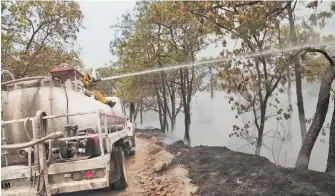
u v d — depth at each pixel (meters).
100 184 6.69
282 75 12.09
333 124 8.70
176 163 10.77
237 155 10.13
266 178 7.11
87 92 9.93
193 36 19.02
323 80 8.94
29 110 7.66
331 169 8.52
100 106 8.95
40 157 6.43
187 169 9.53
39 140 6.07
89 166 6.71
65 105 7.79
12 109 7.66
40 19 17.91
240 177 7.62
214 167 8.97
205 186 7.58
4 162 7.06
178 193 8.03
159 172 10.84
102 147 6.84
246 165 8.58
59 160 6.91
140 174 11.35
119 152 9.16
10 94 7.76
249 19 7.99
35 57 17.69
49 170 6.58
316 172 7.20
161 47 23.70
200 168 9.16
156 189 9.03
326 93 8.77
